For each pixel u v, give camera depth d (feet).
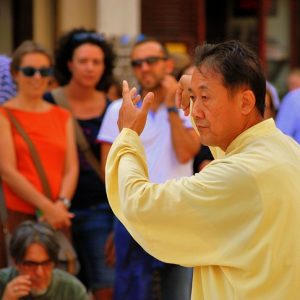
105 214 43.27
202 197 21.45
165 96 39.86
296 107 55.16
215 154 23.70
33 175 41.16
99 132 43.14
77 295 37.01
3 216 41.52
